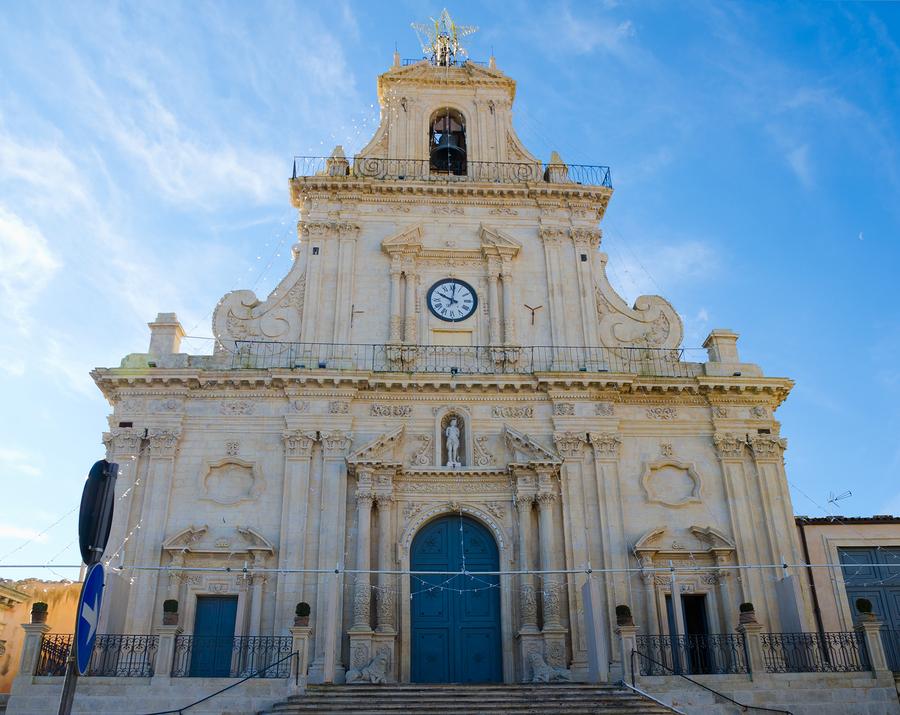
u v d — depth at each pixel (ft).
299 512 78.84
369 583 76.59
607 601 77.05
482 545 81.76
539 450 81.56
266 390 84.23
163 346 86.48
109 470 31.48
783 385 87.10
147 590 75.25
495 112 103.55
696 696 64.64
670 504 82.28
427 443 83.46
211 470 81.46
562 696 62.85
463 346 88.74
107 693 62.95
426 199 96.12
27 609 91.66
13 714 61.67
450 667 76.95
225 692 62.95
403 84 104.22
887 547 84.17
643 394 86.63
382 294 90.99
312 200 95.14
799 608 75.36
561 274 93.20
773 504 82.84
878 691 65.82
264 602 75.77
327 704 59.93
